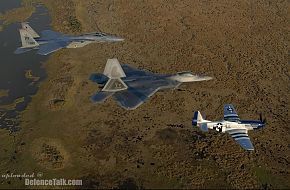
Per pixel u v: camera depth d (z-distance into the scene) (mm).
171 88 34375
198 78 35719
